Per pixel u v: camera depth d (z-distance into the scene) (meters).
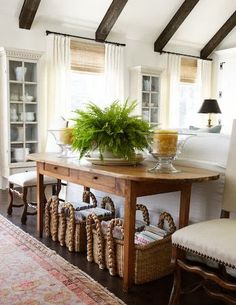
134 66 6.34
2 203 3.96
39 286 1.99
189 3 5.85
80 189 3.29
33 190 4.39
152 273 2.11
